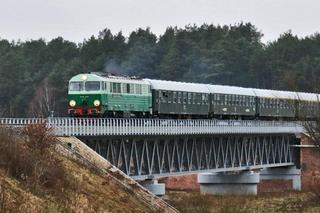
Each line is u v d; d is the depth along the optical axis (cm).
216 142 14712
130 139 11325
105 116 11750
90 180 8025
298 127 17700
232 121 14725
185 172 13188
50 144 7975
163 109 13375
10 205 5631
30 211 5753
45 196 6525
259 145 16762
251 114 16800
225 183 16612
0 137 6981
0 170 6506
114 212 7288
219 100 15425
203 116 15100
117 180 8588
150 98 13025
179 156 13062
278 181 18838
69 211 6384
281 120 18300
